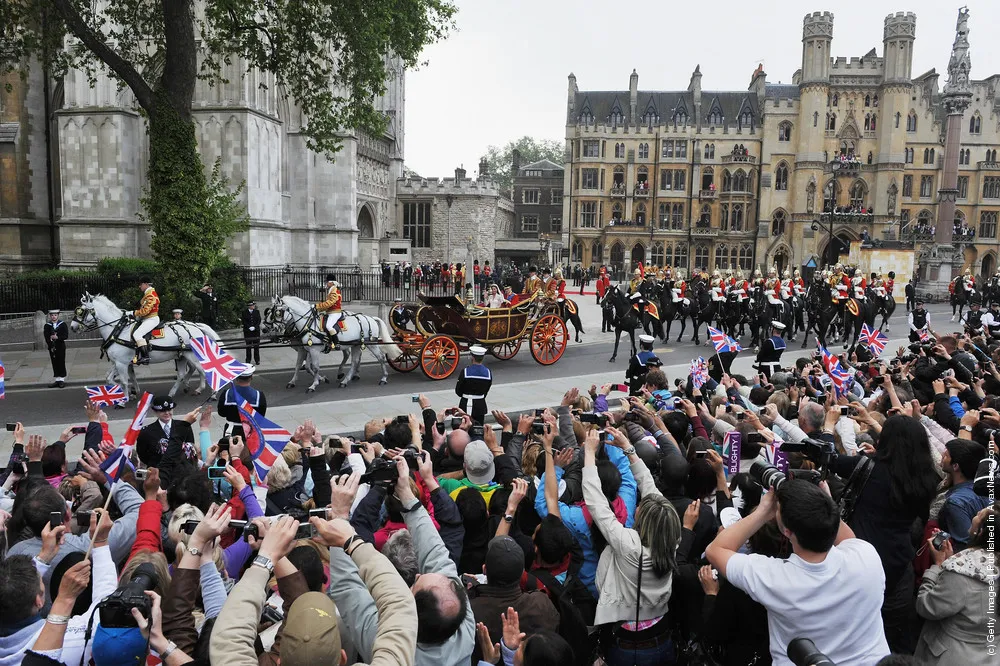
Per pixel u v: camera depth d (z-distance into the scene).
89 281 28.02
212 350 8.59
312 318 17.98
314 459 5.57
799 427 7.46
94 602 3.96
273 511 5.96
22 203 36.31
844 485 5.55
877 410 9.19
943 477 5.80
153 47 30.86
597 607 4.80
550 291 25.78
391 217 73.69
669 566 4.57
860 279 27.34
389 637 3.03
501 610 4.29
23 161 36.19
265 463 6.21
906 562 4.73
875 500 4.74
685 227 83.06
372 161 63.47
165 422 8.06
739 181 81.75
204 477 5.88
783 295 28.17
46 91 36.59
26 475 6.39
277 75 24.19
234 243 31.92
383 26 21.72
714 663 4.45
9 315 27.20
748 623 4.22
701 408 8.94
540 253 83.75
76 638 3.70
